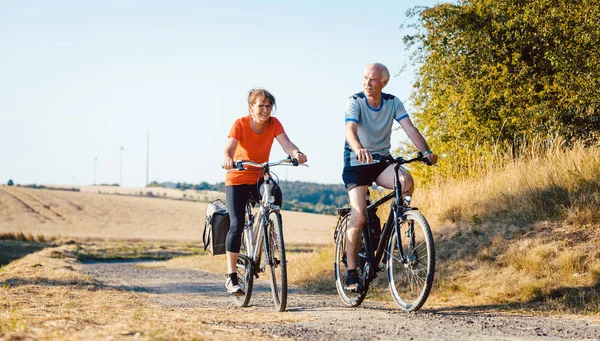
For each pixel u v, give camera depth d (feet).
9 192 315.58
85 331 12.39
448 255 27.61
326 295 28.22
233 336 13.15
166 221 289.33
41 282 30.71
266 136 21.24
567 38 44.80
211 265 57.62
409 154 48.62
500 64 46.19
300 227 250.98
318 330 15.51
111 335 11.87
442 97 48.91
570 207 26.58
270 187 20.62
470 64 48.29
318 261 36.37
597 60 42.63
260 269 21.62
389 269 20.04
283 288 19.95
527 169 32.07
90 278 34.09
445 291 24.41
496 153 39.19
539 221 26.81
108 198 333.62
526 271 23.66
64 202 306.14
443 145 46.78
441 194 35.58
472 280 24.67
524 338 14.23
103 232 247.70
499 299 22.12
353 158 19.88
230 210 21.35
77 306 21.43
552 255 23.90
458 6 49.65
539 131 42.19
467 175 40.34
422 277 19.49
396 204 19.13
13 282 30.37
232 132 20.93
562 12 44.01
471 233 28.40
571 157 31.30
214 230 22.22
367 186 20.06
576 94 42.22
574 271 22.48
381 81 19.13
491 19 48.01
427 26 49.93
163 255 118.42
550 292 21.56
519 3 47.11
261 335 13.89
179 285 35.96
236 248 21.33
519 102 45.39
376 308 20.94
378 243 20.13
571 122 42.60
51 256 84.12
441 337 14.33
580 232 24.73
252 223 21.70
